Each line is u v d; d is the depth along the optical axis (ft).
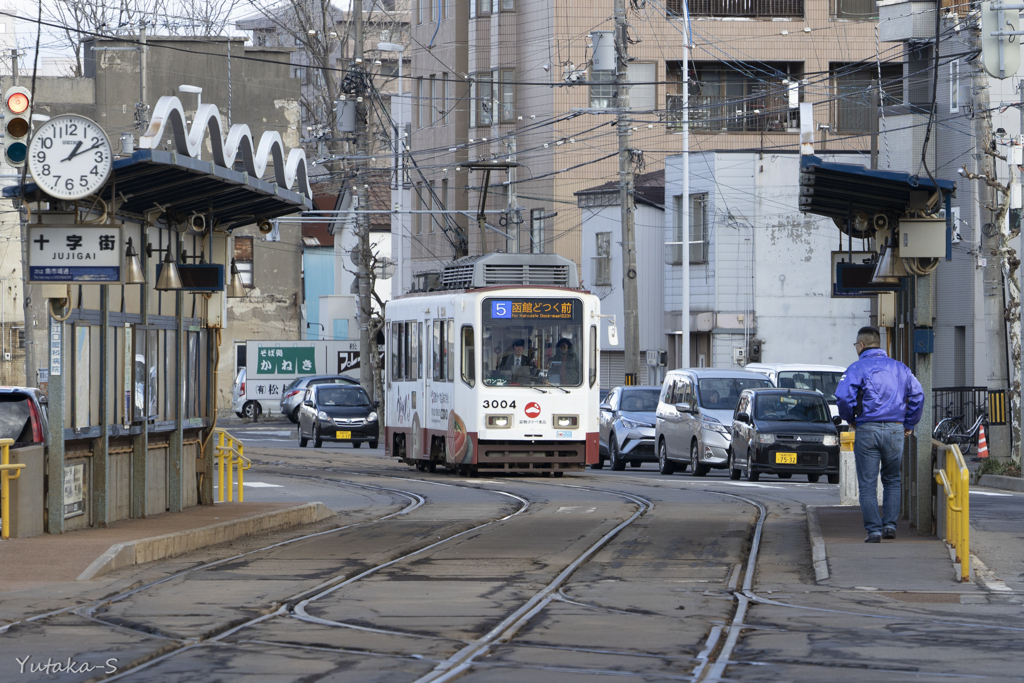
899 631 61.77
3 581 76.79
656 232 315.17
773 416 178.19
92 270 90.17
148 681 51.70
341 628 63.62
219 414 423.64
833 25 347.15
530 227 302.86
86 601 71.46
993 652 56.85
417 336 192.85
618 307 327.06
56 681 51.60
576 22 344.90
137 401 104.47
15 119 89.51
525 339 175.52
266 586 77.56
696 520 115.96
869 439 89.81
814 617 65.77
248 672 53.31
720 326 288.92
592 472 199.41
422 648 58.44
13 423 103.86
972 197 253.24
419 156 398.83
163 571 83.97
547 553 93.25
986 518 116.37
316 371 398.21
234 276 120.57
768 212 288.71
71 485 95.35
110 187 94.79
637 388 221.05
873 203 99.25
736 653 56.90
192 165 93.76
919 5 262.26
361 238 320.29
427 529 110.73
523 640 60.34
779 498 141.79
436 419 183.62
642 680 51.75
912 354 97.96
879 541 89.97
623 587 76.95
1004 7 157.28
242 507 118.21
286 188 115.96
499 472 187.93
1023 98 193.26
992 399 181.47
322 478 177.37
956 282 258.37
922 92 265.95
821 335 288.30
